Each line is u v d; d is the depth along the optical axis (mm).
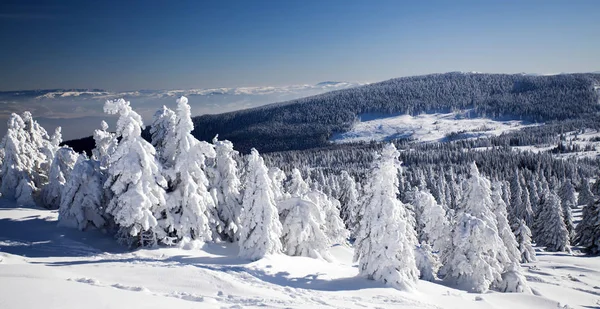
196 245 28016
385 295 20969
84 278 14805
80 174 30109
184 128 28844
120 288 14234
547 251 53438
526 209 64188
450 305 22172
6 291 10383
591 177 143875
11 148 42562
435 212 40656
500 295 27047
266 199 26688
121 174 26625
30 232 28891
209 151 29062
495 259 29594
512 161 144750
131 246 28141
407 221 28234
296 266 25984
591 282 34906
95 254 25250
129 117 26672
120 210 26156
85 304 10148
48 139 51875
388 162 24547
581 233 52250
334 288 22031
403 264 24344
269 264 24688
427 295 23578
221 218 32219
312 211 31125
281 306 13758
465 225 29875
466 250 29344
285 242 30656
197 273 18500
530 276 36594
